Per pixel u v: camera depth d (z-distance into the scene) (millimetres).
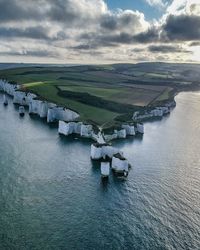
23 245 48031
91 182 71625
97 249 48500
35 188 66688
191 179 76438
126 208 60750
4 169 75188
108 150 87000
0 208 57688
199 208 61969
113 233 52688
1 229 51438
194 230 54594
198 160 91312
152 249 49281
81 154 89938
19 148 91625
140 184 71750
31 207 58844
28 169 76438
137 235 52531
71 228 53281
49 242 49250
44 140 101188
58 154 88750
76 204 61188
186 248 49906
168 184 72625
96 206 60844
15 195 62906
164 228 54750
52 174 74625
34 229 52156
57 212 57875
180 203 63656
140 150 97562
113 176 75562
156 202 63594
